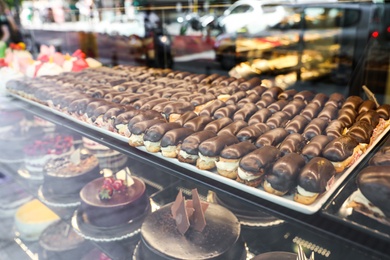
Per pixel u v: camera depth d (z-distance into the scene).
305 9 1.66
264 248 0.88
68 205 1.15
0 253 1.07
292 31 1.73
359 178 0.79
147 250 0.88
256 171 0.89
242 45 1.90
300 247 0.87
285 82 1.76
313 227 0.75
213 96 1.52
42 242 1.07
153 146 1.15
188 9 2.03
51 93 1.67
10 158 1.41
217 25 1.95
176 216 0.95
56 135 1.47
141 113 1.31
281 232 0.92
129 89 1.69
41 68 2.13
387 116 1.28
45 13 2.68
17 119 1.64
